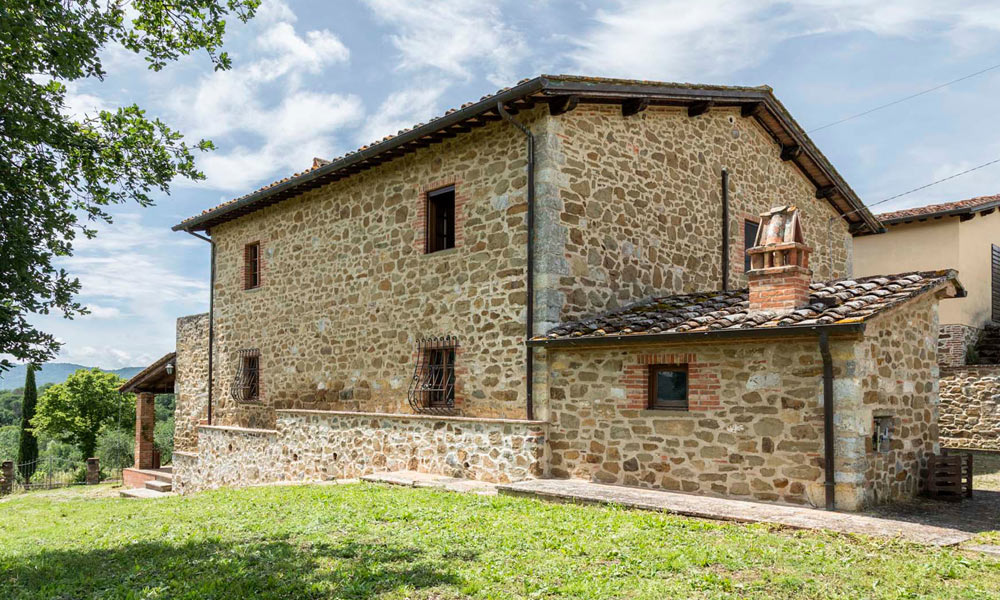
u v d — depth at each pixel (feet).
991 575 16.21
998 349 50.55
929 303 28.27
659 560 17.30
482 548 18.78
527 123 31.17
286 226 44.70
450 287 33.88
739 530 20.25
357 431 36.19
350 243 39.75
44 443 139.13
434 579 16.30
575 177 31.19
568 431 29.01
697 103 35.86
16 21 17.42
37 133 19.22
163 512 27.84
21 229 18.92
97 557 20.27
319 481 37.70
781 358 23.94
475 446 30.71
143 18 24.44
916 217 51.70
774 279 24.99
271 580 16.44
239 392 47.11
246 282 48.14
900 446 25.39
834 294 25.14
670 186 35.78
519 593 15.37
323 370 40.75
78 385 111.55
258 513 25.23
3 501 51.19
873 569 16.52
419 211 35.81
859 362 22.75
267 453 42.19
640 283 33.63
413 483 29.66
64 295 20.25
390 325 36.76
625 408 27.55
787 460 23.53
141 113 23.24
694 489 25.49
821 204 46.65
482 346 32.14
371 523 22.38
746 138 40.81
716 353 25.44
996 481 31.32
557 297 29.84
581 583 15.79
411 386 35.14
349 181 40.16
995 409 41.50
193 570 17.75
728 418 24.98
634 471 27.07
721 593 15.05
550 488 26.32
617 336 26.58
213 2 24.20
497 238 31.91
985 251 54.13
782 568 16.63
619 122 33.50
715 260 38.11
